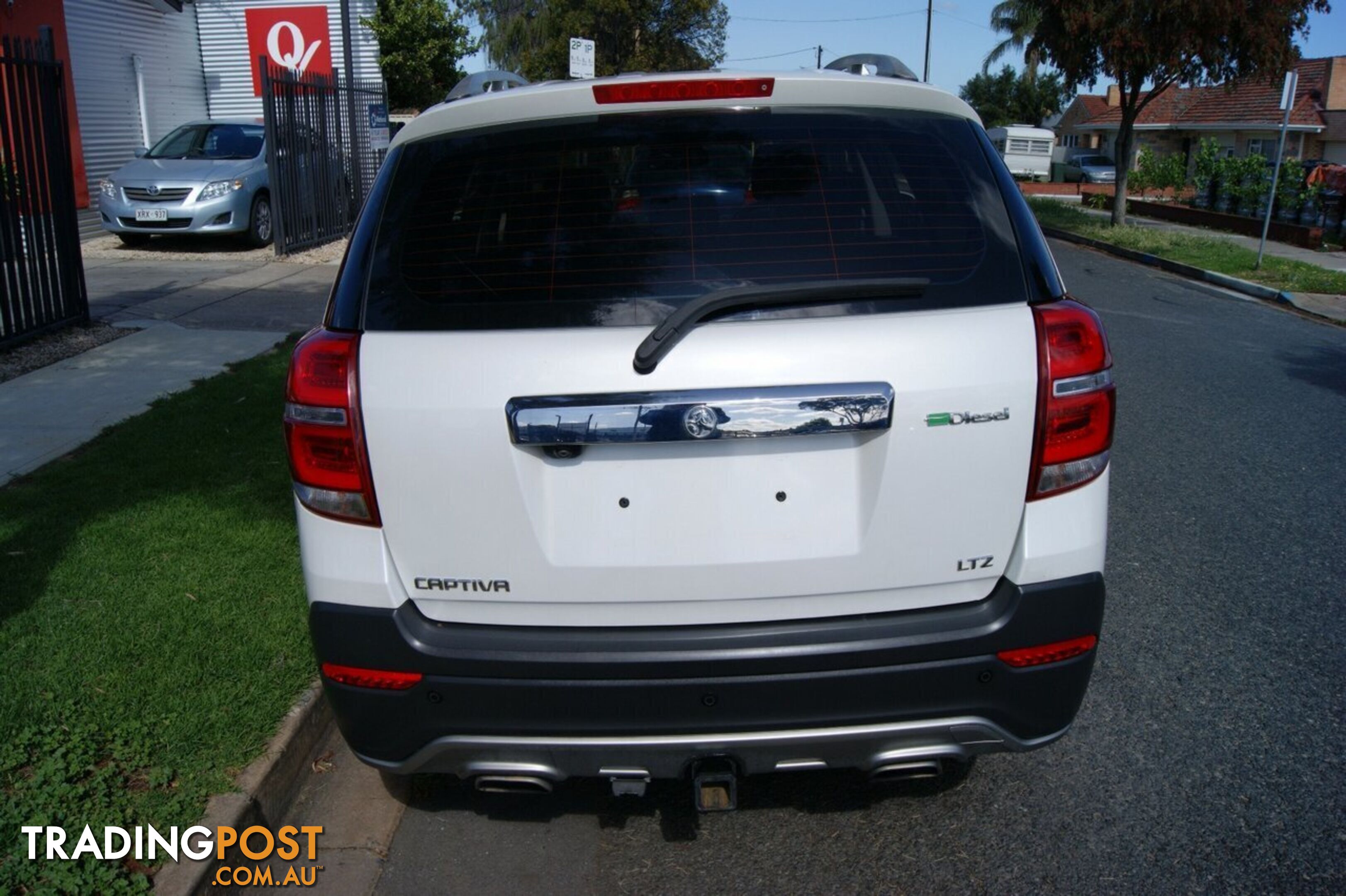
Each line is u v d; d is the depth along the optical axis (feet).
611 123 9.07
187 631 12.82
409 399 8.18
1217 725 12.27
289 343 29.22
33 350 27.71
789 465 8.28
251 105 68.95
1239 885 9.68
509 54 139.03
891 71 11.30
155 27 63.36
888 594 8.54
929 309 8.36
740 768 8.82
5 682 11.55
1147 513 18.99
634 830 10.63
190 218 47.01
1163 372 30.53
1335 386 28.89
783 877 9.91
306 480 8.49
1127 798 10.98
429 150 9.20
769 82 8.91
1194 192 103.45
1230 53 66.13
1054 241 70.95
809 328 8.14
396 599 8.49
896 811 10.85
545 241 8.63
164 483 17.79
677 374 8.00
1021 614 8.48
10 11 50.90
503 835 10.58
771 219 8.66
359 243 8.92
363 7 68.54
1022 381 8.28
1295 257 60.54
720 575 8.38
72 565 14.52
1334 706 12.64
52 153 28.94
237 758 10.62
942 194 8.89
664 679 8.34
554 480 8.29
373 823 10.75
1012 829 10.53
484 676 8.42
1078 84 73.00
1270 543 17.58
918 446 8.21
